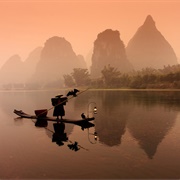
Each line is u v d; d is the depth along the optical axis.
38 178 5.93
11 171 6.44
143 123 14.03
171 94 43.84
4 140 10.27
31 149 8.64
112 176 5.95
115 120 15.41
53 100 15.77
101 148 8.58
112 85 100.12
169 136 10.38
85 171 6.31
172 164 6.76
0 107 27.19
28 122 15.72
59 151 8.30
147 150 8.21
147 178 5.80
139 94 47.19
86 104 28.56
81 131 11.98
